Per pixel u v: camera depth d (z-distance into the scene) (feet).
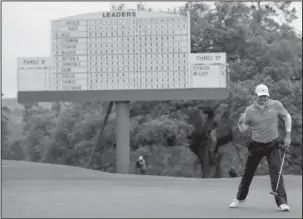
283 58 140.67
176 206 36.11
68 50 96.53
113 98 95.96
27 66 96.63
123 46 96.07
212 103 131.23
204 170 145.79
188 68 95.45
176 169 141.28
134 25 95.96
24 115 225.56
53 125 197.67
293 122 134.41
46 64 96.63
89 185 55.06
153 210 33.71
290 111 134.82
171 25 95.86
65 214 31.42
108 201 39.29
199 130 141.90
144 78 95.96
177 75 95.66
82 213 31.94
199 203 38.14
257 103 33.88
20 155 246.27
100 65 96.17
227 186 54.95
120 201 39.40
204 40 143.23
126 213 31.99
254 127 34.01
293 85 138.31
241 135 129.18
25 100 96.43
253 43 139.64
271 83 133.08
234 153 147.33
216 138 140.05
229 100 126.93
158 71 95.91
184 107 137.90
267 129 33.65
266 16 149.59
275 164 33.83
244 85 130.93
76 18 96.53
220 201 39.68
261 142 33.83
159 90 95.61
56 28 96.63
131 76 95.91
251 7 149.38
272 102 33.91
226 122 135.03
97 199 40.73
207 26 140.15
